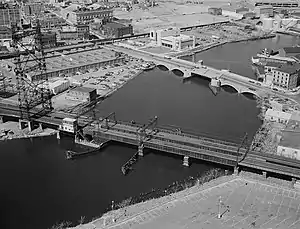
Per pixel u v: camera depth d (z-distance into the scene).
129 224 177.62
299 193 198.75
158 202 194.00
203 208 187.88
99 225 177.25
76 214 188.12
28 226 180.88
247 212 184.12
